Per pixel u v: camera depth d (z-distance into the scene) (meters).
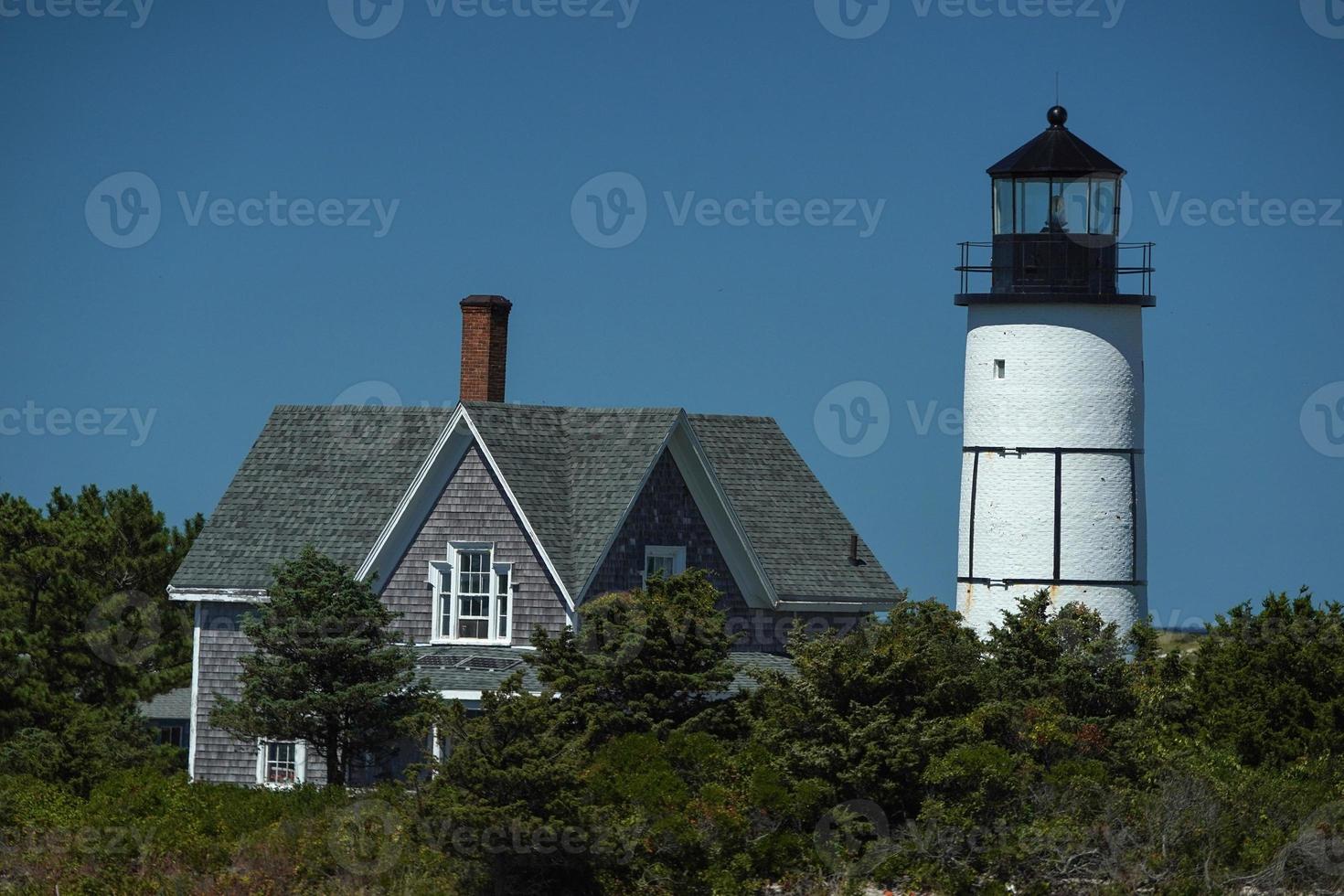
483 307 173.12
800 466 184.38
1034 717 131.25
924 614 142.38
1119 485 173.25
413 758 153.12
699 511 165.00
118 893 122.12
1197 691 143.25
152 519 185.00
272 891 120.94
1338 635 145.88
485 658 156.12
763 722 129.88
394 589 161.12
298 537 168.75
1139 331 176.12
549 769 118.19
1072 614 141.50
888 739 124.81
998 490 174.62
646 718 132.88
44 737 151.75
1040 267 174.38
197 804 137.88
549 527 157.62
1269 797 126.94
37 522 176.62
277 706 140.88
